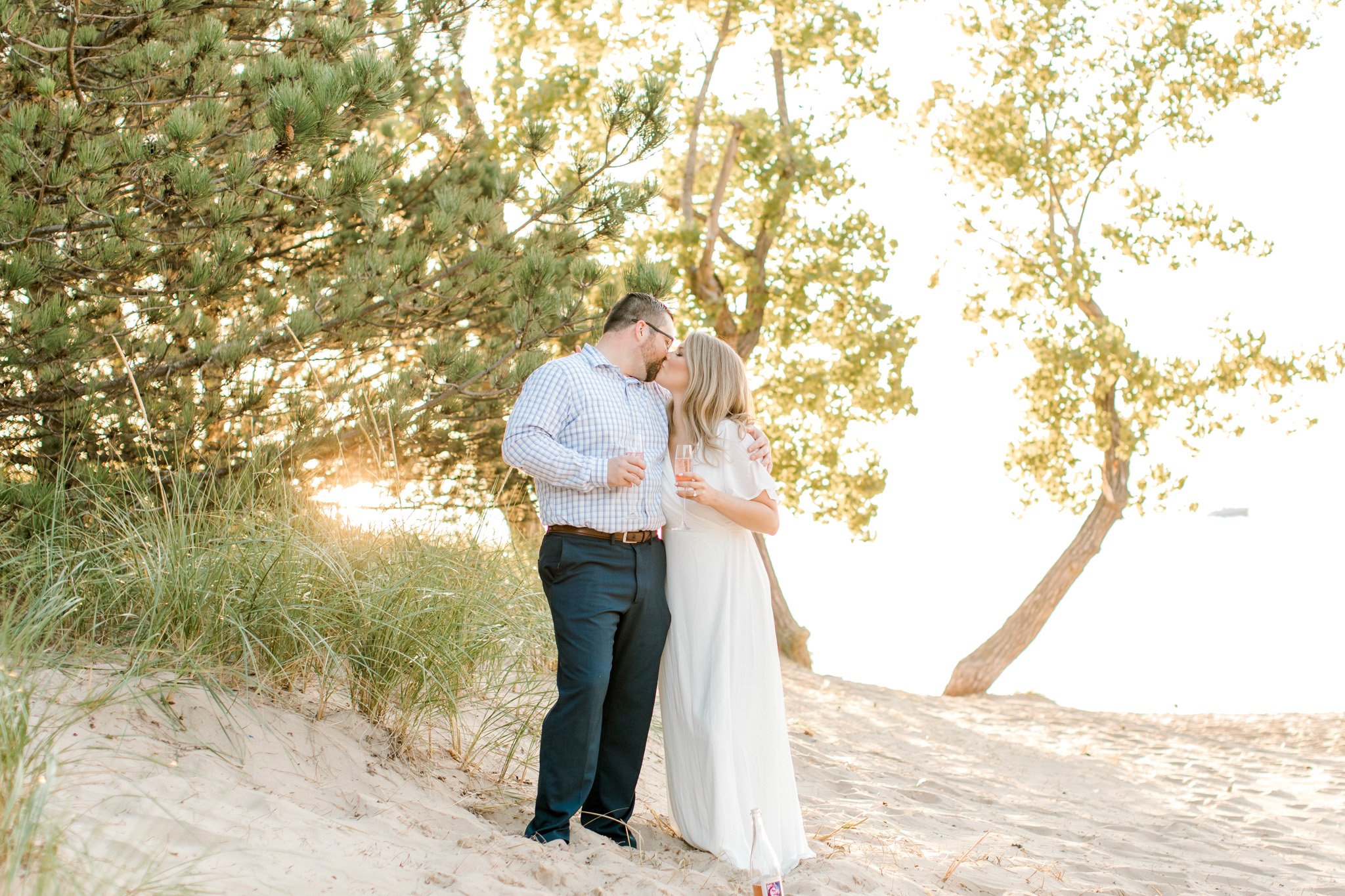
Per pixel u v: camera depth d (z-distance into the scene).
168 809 2.45
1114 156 13.00
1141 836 5.25
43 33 4.50
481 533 4.91
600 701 3.18
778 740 3.43
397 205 6.64
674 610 3.41
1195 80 12.71
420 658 3.63
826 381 12.94
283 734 3.22
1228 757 8.81
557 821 3.13
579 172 5.58
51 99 4.35
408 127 7.21
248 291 5.39
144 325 4.63
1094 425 13.05
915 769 6.55
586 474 3.12
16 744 2.31
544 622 4.68
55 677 3.02
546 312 5.42
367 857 2.53
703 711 3.33
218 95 4.75
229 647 3.45
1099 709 15.10
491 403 5.88
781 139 12.28
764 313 13.05
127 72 4.48
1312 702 15.45
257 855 2.34
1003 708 11.27
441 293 5.54
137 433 4.39
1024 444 13.70
